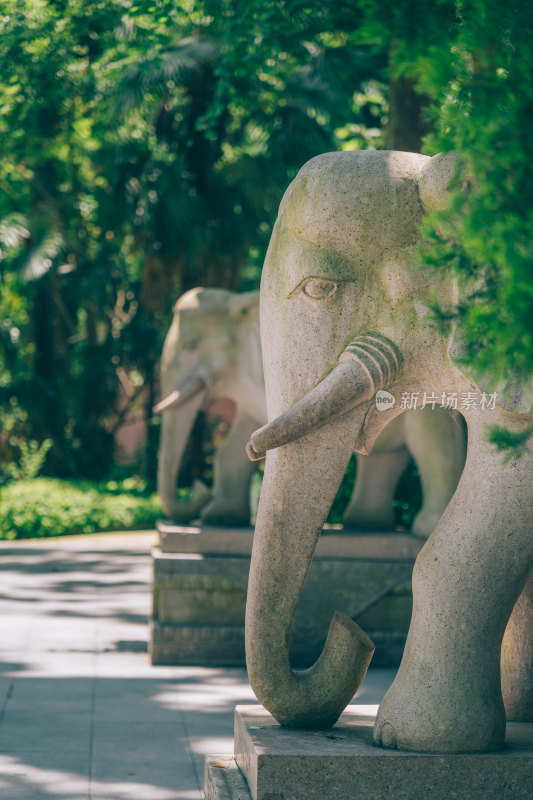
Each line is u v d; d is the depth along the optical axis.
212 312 8.28
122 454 23.16
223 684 6.81
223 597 7.45
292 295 3.45
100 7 8.14
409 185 3.37
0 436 21.67
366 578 7.34
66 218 20.45
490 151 2.43
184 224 15.53
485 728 3.23
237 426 8.27
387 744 3.28
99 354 19.75
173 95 15.50
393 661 7.32
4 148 14.85
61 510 16.53
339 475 3.45
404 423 7.41
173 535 7.58
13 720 5.80
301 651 7.29
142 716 5.95
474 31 2.52
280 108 14.77
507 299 2.39
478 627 3.28
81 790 4.66
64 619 8.95
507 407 3.12
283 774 3.16
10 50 8.32
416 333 3.37
